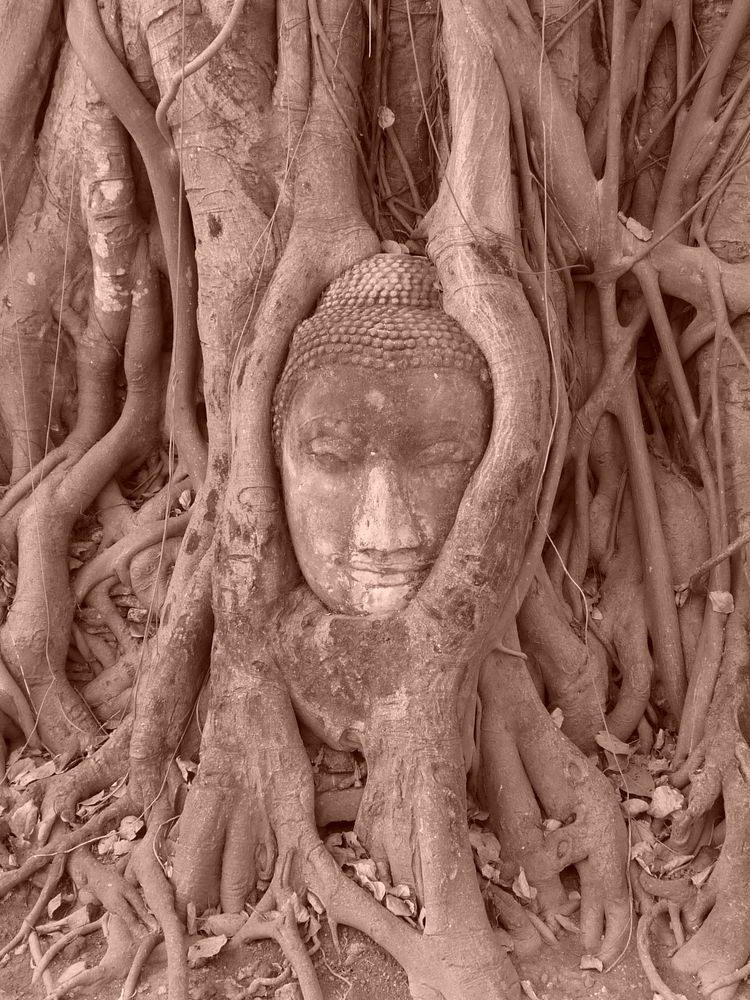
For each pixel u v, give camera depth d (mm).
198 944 2643
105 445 3268
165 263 3225
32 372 3311
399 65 3000
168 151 3006
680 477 3096
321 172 2869
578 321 3062
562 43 2916
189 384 3145
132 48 2998
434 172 2998
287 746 2758
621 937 2674
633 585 3068
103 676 3193
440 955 2551
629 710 3000
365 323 2691
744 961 2611
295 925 2631
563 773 2811
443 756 2676
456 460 2715
